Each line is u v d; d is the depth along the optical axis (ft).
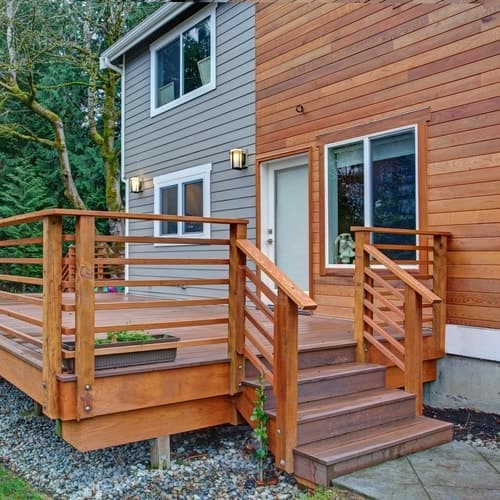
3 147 55.26
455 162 15.39
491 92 14.57
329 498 9.27
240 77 23.58
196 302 11.30
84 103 57.11
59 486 10.78
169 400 10.97
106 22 41.47
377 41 17.74
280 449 10.46
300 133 20.56
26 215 10.59
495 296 14.37
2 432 14.49
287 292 10.00
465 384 15.02
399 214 17.01
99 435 10.28
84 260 9.78
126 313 21.52
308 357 13.10
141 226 31.27
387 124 17.31
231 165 23.52
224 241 11.58
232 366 11.73
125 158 32.40
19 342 13.80
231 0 24.11
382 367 13.44
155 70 29.63
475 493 9.27
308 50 20.27
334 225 19.33
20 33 40.47
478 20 14.93
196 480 10.76
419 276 15.48
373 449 10.52
